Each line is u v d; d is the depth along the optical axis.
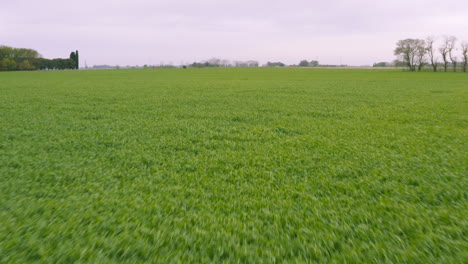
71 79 40.22
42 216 3.07
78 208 3.26
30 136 6.93
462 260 2.26
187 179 4.14
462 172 4.20
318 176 4.19
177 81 33.62
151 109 11.58
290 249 2.45
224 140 6.47
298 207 3.24
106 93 18.58
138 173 4.41
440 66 78.44
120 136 6.92
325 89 20.97
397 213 3.05
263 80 35.38
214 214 3.07
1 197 3.57
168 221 2.93
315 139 6.45
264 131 7.46
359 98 15.05
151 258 2.34
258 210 3.19
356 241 2.56
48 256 2.38
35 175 4.32
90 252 2.42
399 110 10.73
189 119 9.31
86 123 8.62
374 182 3.88
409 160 4.82
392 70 83.12
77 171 4.51
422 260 2.29
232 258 2.34
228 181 4.08
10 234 2.71
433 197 3.41
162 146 6.01
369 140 6.29
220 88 22.52
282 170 4.50
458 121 8.39
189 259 2.32
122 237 2.64
